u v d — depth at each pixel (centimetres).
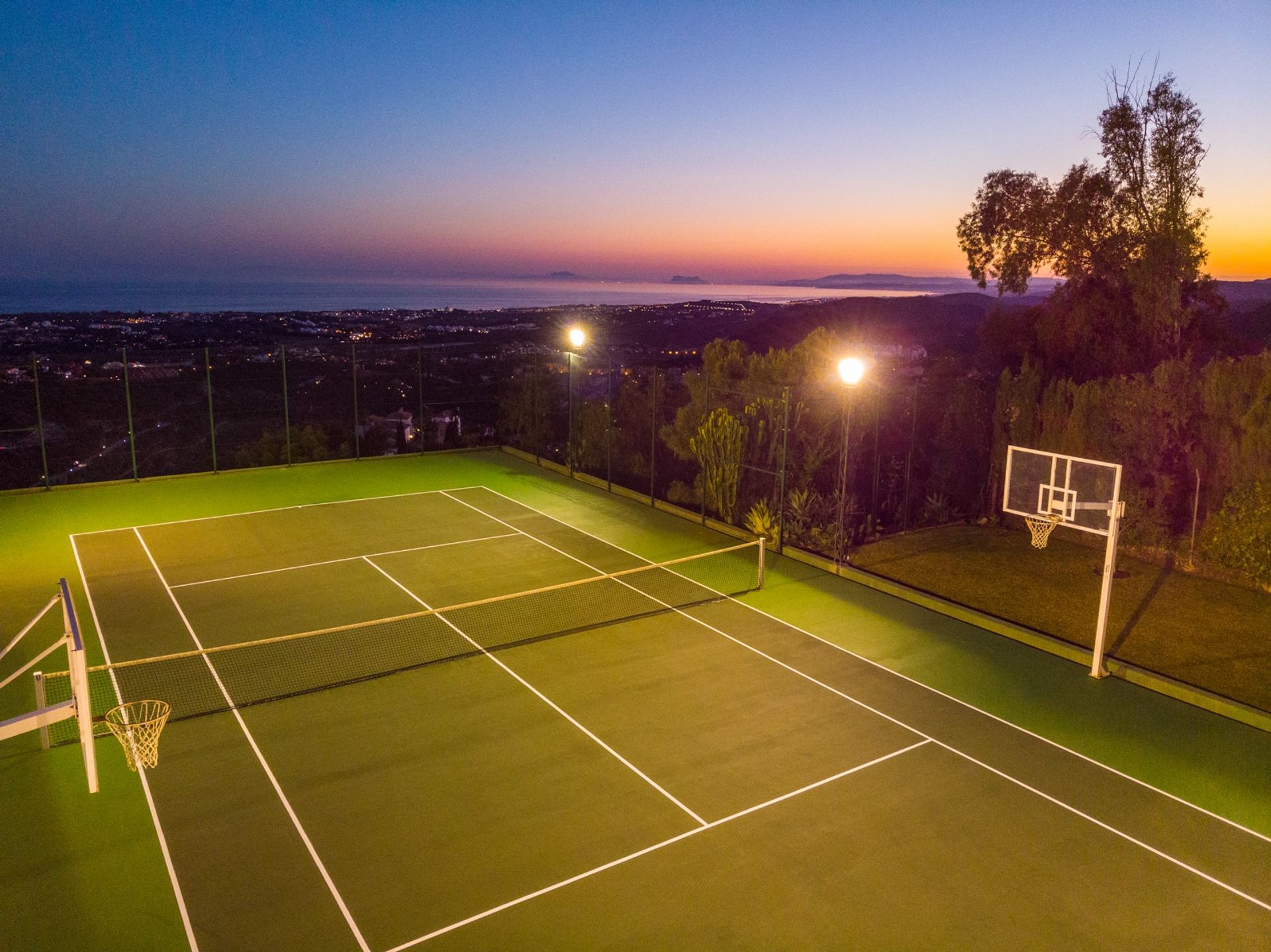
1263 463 1477
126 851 777
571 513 1970
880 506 1905
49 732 970
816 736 1009
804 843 806
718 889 740
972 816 855
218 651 1206
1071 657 1243
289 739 979
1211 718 1074
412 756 949
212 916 696
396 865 764
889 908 719
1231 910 727
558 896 727
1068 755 978
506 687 1120
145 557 1606
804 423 1823
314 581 1497
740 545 1652
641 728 1020
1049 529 1309
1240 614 1388
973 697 1119
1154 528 1628
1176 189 2080
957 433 1944
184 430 2273
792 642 1282
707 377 1959
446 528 1830
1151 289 2109
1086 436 1717
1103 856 796
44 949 658
